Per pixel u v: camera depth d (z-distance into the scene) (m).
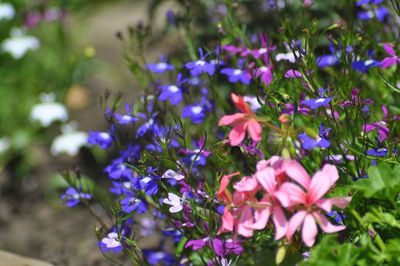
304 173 2.23
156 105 3.20
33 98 5.48
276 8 3.38
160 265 3.19
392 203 2.36
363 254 2.24
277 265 2.37
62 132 5.04
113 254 3.83
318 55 3.70
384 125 2.73
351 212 2.43
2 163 5.12
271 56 3.07
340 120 2.87
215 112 3.30
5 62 5.71
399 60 2.76
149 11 4.71
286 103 2.81
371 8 3.50
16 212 4.67
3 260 3.44
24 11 5.67
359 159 2.62
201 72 3.00
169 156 2.62
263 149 2.81
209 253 2.86
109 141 3.06
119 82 5.78
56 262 4.03
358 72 3.30
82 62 5.72
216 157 2.85
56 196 4.73
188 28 3.72
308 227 2.19
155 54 5.41
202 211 2.78
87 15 6.46
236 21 3.82
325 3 4.03
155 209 3.12
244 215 2.31
